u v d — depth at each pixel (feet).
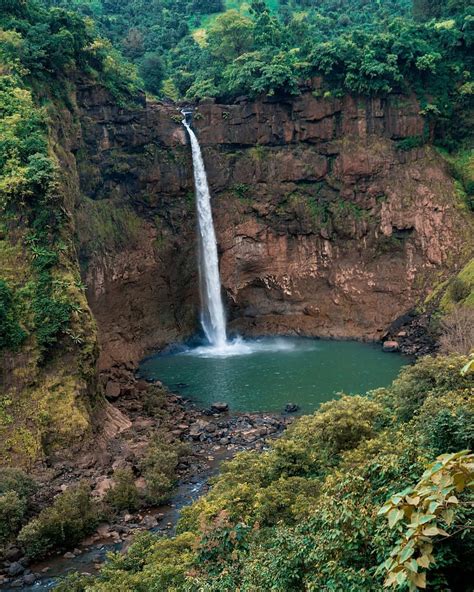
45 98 156.97
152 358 181.78
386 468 44.70
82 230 164.66
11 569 75.46
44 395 108.37
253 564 44.83
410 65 202.49
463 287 178.91
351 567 38.17
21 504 85.15
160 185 193.26
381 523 38.99
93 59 179.42
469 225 197.57
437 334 172.24
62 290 117.39
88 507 86.74
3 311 110.11
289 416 126.41
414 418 72.64
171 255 194.08
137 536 73.15
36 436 103.24
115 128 182.50
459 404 64.44
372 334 193.47
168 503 92.38
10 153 127.65
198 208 201.36
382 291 198.90
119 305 177.68
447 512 29.32
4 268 117.39
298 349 186.09
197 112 202.28
